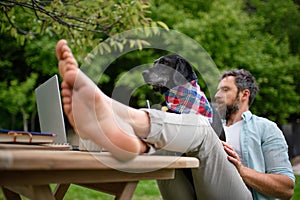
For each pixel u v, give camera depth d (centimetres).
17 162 100
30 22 388
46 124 210
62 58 129
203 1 760
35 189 114
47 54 703
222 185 170
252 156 216
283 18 836
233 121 241
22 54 771
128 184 133
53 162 107
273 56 780
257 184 200
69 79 127
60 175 118
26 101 725
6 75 773
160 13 726
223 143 190
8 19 349
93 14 332
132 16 326
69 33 338
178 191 192
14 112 720
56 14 331
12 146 146
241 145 219
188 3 762
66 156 113
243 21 759
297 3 891
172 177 143
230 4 759
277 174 209
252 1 843
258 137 220
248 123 226
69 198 384
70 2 339
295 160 748
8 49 761
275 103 768
